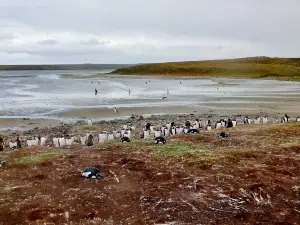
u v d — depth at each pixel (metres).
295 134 32.62
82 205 17.72
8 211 16.92
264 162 23.48
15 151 28.34
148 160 24.16
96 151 27.16
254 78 148.38
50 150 28.50
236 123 43.53
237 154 25.05
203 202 17.58
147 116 53.91
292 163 23.27
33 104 68.00
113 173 21.97
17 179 21.25
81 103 69.25
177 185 19.69
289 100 71.75
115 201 18.12
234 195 18.28
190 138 31.42
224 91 93.12
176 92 92.31
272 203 17.52
